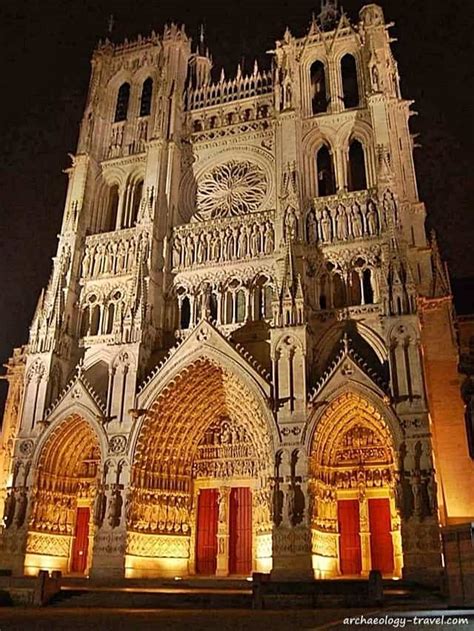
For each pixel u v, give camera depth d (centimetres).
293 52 6588
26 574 4984
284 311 5131
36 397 5566
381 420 4641
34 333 5841
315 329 5288
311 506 4534
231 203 6256
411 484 4300
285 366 4962
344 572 4788
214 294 5772
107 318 5969
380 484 4928
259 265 5669
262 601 3356
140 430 5159
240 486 5372
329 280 5453
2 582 4228
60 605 3628
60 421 5362
